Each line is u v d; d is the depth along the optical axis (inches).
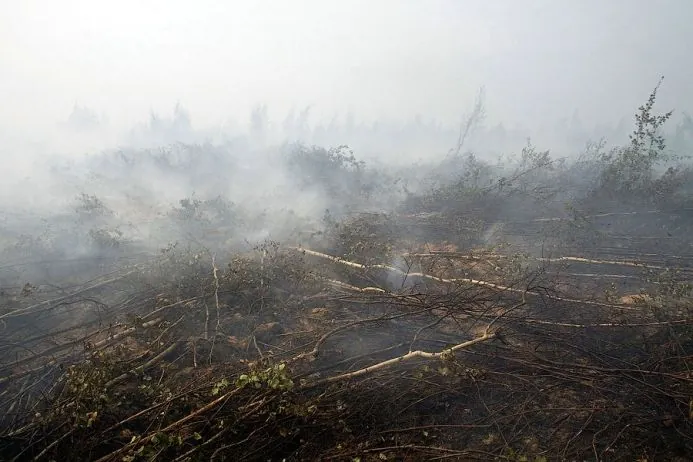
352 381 156.5
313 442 130.0
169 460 118.1
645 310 197.6
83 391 130.1
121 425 132.9
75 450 123.1
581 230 309.4
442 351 161.5
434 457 125.3
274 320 208.4
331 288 242.4
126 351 174.9
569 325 188.9
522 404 146.2
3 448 125.6
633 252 285.9
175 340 187.2
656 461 124.6
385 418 141.0
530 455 127.0
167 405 135.6
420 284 248.5
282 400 129.9
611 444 130.5
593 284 249.6
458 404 148.5
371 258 268.8
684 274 250.1
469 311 199.0
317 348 176.7
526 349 173.5
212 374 161.2
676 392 146.8
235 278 228.4
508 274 242.4
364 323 200.1
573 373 159.2
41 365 172.9
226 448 122.7
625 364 164.7
